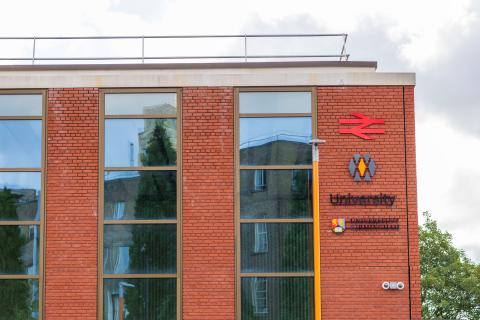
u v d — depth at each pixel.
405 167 21.45
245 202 21.39
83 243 21.33
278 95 21.73
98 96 21.77
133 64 22.75
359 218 21.27
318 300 18.64
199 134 21.59
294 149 21.53
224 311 21.05
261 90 21.70
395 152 21.50
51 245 21.33
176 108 21.73
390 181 21.42
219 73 22.52
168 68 22.81
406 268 21.11
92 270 21.23
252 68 22.78
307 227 21.30
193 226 21.33
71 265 21.27
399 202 21.33
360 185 21.39
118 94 21.83
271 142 21.56
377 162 21.48
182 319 21.05
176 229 21.36
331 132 21.55
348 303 21.00
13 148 21.73
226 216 21.33
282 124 21.62
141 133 21.70
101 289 21.20
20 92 21.84
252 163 21.50
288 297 21.09
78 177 21.53
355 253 21.16
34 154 21.70
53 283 21.22
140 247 21.33
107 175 21.56
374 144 21.53
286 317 21.03
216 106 21.67
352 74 21.70
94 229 21.36
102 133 21.67
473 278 56.72
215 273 21.17
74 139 21.64
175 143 21.66
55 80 21.83
